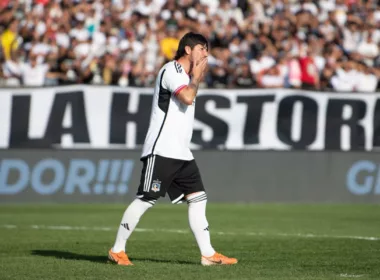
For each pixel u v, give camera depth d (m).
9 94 41.66
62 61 51.16
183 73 19.06
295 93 42.84
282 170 42.59
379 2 61.25
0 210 38.22
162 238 27.06
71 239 26.78
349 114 43.03
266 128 42.66
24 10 55.94
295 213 37.12
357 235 28.25
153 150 19.06
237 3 58.91
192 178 19.55
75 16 55.09
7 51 51.44
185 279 17.22
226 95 42.59
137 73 50.38
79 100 42.03
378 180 42.91
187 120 19.25
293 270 19.02
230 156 42.41
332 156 42.84
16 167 41.59
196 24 55.50
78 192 41.84
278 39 55.34
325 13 59.06
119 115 42.16
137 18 55.69
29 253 22.83
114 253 19.70
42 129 41.81
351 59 55.56
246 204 41.91
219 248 24.20
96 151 41.94
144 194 19.12
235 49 54.59
